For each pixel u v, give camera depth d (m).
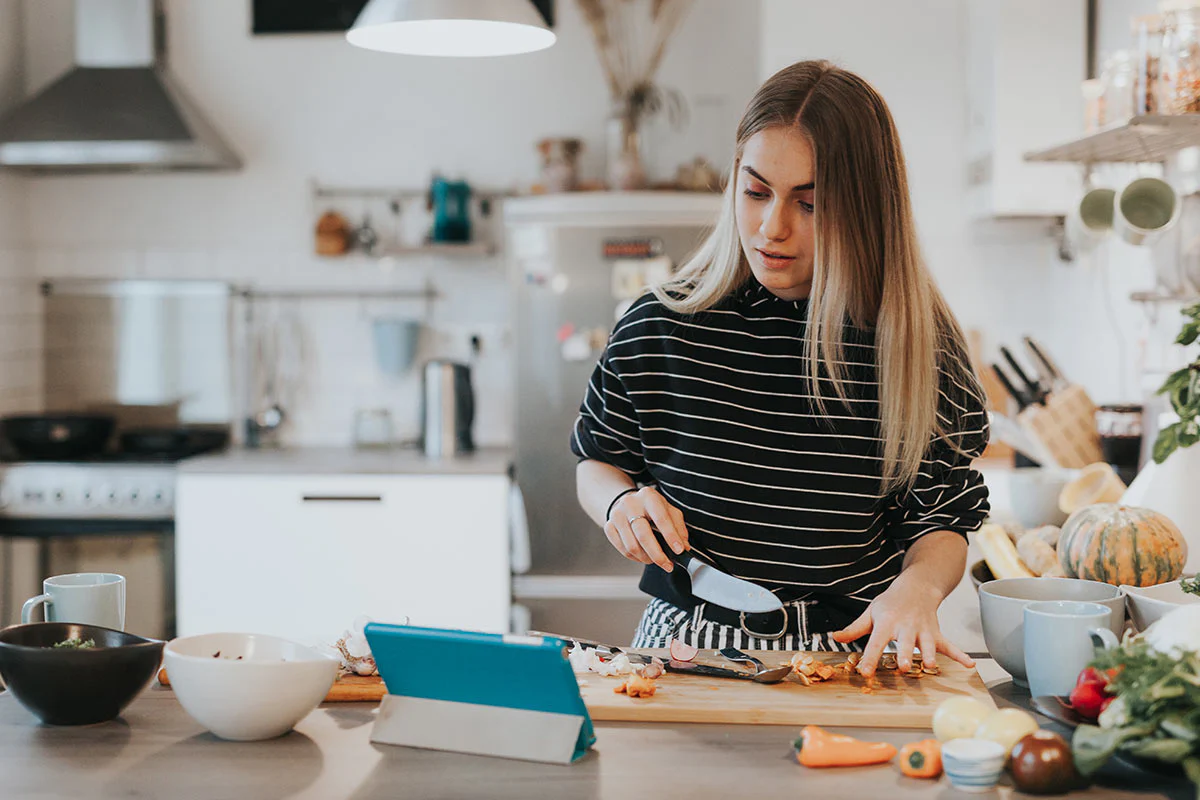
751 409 1.58
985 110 3.46
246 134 4.36
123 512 3.86
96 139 3.95
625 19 4.23
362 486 3.74
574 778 1.09
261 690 1.16
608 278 3.77
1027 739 1.07
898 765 1.12
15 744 1.19
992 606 1.42
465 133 4.32
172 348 4.43
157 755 1.16
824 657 1.44
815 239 1.45
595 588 3.78
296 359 4.39
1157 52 2.11
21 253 4.34
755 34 4.21
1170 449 1.49
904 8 3.68
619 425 1.67
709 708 1.26
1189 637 1.13
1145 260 2.91
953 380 1.57
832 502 1.57
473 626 3.75
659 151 4.24
